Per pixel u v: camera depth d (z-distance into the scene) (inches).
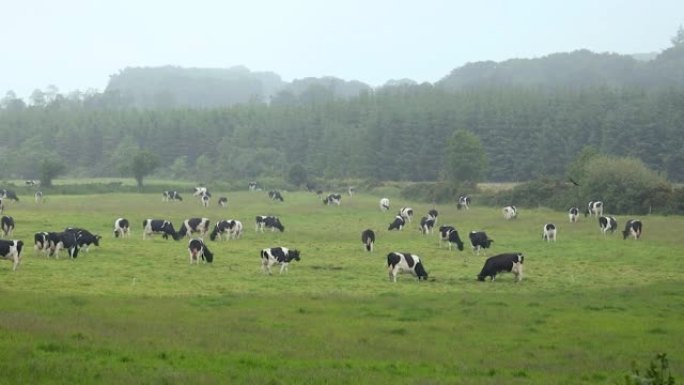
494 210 3412.9
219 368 617.6
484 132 5728.3
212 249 1861.5
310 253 1811.0
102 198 3902.6
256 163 6131.9
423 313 1007.6
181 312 966.4
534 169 5561.0
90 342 703.7
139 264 1509.6
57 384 530.0
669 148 5132.9
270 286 1279.5
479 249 1904.5
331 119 6919.3
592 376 656.4
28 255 1576.0
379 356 719.1
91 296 1081.4
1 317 815.1
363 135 5959.6
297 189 5329.7
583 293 1241.4
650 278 1455.5
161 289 1198.9
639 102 5767.7
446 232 2009.1
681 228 2394.2
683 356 764.0
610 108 5949.8
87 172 6481.3
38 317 839.1
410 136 5748.0
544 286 1343.5
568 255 1813.5
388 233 2379.4
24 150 6318.9
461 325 929.5
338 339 807.1
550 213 3169.3
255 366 639.8
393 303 1085.8
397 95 7805.1
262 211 3203.7
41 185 4520.2
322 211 3277.6
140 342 721.0
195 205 3531.0
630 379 386.9
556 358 747.4
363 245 2015.3
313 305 1054.4
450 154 4522.6
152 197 4114.2
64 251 1676.9
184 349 695.1
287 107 7583.7
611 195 3117.6
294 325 893.2
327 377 593.3
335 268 1552.7
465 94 7431.1
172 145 6688.0
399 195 4414.4
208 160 6279.5
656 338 866.1
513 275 1499.8
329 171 5979.3
